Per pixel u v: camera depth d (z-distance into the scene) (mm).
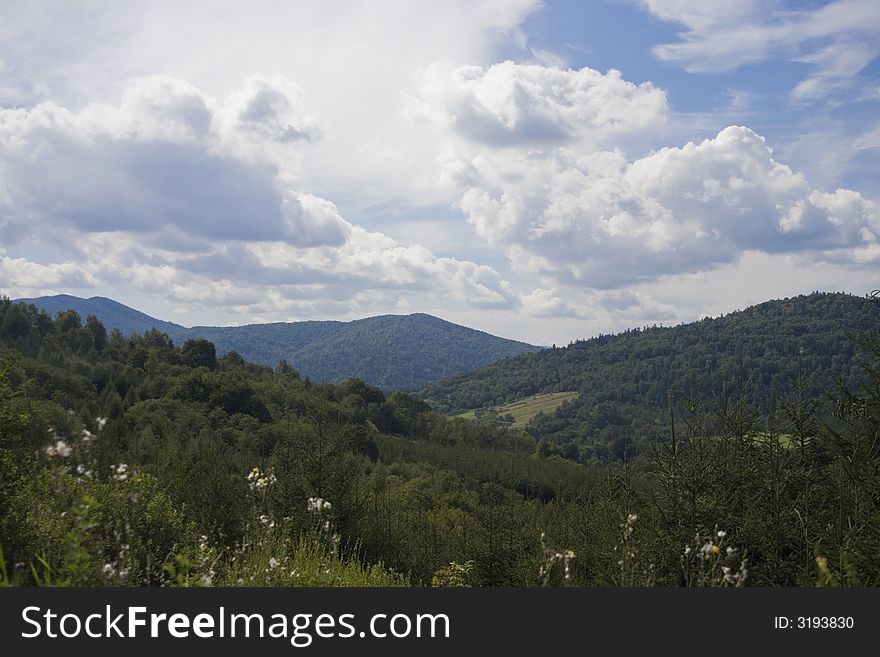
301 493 17844
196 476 20109
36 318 113062
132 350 119875
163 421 58219
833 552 9039
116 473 6188
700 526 10672
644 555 9391
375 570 11148
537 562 14422
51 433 5500
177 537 8672
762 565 10719
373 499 21078
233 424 63531
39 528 5566
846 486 10750
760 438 12867
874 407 11469
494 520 19266
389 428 114125
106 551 5766
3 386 6805
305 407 88875
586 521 16797
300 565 7480
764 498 11844
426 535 26297
